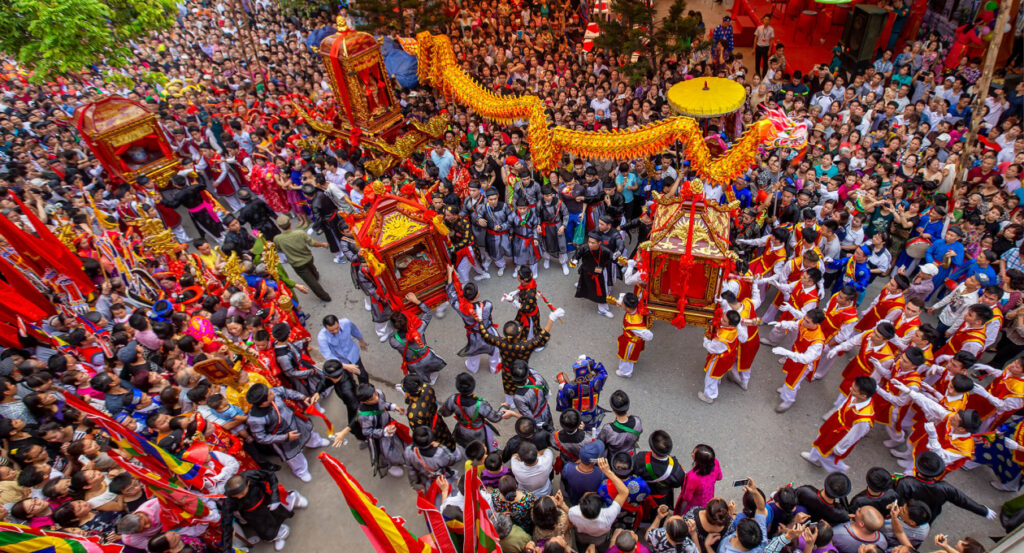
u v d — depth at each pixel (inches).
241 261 419.8
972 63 619.8
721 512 210.4
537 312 364.8
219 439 292.8
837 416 290.4
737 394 362.3
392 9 781.9
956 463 259.4
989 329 296.8
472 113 629.3
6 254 420.2
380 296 399.2
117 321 379.2
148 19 569.3
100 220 479.8
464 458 305.9
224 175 579.2
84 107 522.3
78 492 259.4
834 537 221.3
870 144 487.2
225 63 808.3
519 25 872.9
